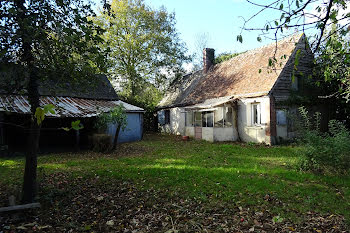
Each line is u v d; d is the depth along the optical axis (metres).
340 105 15.05
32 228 4.00
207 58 24.56
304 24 2.68
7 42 3.78
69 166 8.90
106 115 12.62
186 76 28.58
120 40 23.78
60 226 4.12
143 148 13.70
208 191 5.70
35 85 4.55
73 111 13.30
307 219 4.29
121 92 25.61
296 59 3.10
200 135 17.94
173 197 5.39
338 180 6.45
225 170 7.62
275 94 14.46
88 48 4.36
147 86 26.22
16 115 14.18
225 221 4.23
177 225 4.11
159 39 24.84
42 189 5.77
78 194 5.63
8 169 8.63
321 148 6.91
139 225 4.16
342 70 10.96
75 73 4.71
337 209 4.68
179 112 22.16
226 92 18.05
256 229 3.94
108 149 12.55
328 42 2.84
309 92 15.64
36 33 3.65
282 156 10.31
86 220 4.36
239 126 16.59
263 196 5.37
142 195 5.55
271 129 14.18
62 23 4.23
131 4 24.08
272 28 2.78
